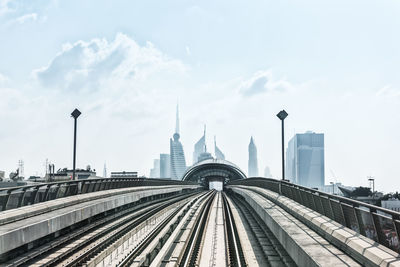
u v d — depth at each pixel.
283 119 28.88
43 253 14.58
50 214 16.70
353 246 9.90
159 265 15.12
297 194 22.31
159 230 23.67
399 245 8.70
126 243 18.97
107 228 21.75
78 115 27.39
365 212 10.77
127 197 31.06
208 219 31.22
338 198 13.20
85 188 25.16
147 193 41.31
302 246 11.08
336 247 10.98
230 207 44.25
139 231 22.84
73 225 19.39
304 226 15.04
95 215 23.31
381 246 9.48
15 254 13.26
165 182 59.22
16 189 15.76
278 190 30.84
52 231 15.62
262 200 28.30
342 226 12.65
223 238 21.97
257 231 23.55
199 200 53.84
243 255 17.19
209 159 149.75
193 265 15.46
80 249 16.34
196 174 153.50
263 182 42.75
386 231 9.38
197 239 21.77
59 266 13.24
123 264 14.43
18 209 15.51
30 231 13.63
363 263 9.09
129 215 29.33
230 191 91.44
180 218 30.48
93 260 14.24
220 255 17.64
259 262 16.11
